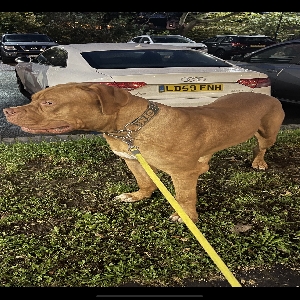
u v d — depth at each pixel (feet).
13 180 15.44
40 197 13.98
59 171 16.25
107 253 10.59
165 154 10.16
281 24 99.45
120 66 19.42
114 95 9.19
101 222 12.17
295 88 26.78
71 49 21.74
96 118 9.27
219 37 75.15
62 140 20.72
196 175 11.13
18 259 10.41
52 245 10.99
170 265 10.04
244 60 30.63
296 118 27.25
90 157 17.79
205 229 11.66
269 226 12.03
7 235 11.54
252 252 10.63
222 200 13.82
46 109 8.90
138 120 9.72
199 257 10.32
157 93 17.94
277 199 13.80
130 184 15.11
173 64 19.98
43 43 60.08
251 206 13.35
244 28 101.86
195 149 10.46
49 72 22.77
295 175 16.17
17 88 37.70
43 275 9.71
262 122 13.88
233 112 11.55
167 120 9.93
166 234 11.37
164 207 13.12
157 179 8.54
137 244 11.03
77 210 12.94
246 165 17.24
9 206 13.25
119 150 10.55
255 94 13.24
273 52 28.66
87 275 9.73
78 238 11.34
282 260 10.23
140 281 9.52
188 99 18.26
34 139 20.94
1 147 19.07
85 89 9.08
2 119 25.94
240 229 11.91
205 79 18.39
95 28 90.17
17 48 57.88
